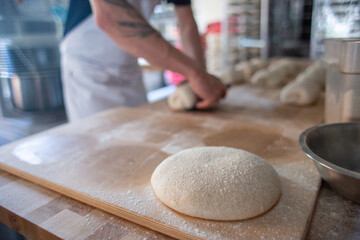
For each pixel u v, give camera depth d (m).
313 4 2.26
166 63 1.06
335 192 0.59
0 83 2.12
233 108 1.28
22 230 0.55
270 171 0.58
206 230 0.47
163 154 0.78
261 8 2.54
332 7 1.40
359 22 1.23
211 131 0.95
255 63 2.12
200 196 0.51
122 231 0.50
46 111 2.11
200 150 0.65
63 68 1.57
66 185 0.62
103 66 1.48
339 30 1.33
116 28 0.94
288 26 2.69
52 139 0.89
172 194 0.53
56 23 2.18
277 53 2.79
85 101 1.51
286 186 0.60
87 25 1.41
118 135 0.93
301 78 1.51
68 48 1.48
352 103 0.78
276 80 1.65
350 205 0.55
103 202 0.55
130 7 0.97
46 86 2.04
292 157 0.74
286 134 0.90
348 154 0.65
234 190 0.51
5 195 0.62
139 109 1.22
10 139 1.74
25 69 1.96
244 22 2.66
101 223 0.52
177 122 1.04
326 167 0.48
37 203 0.59
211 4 4.46
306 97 1.23
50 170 0.69
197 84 1.11
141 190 0.60
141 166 0.71
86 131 0.97
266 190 0.52
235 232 0.47
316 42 2.25
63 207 0.57
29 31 2.01
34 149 0.82
